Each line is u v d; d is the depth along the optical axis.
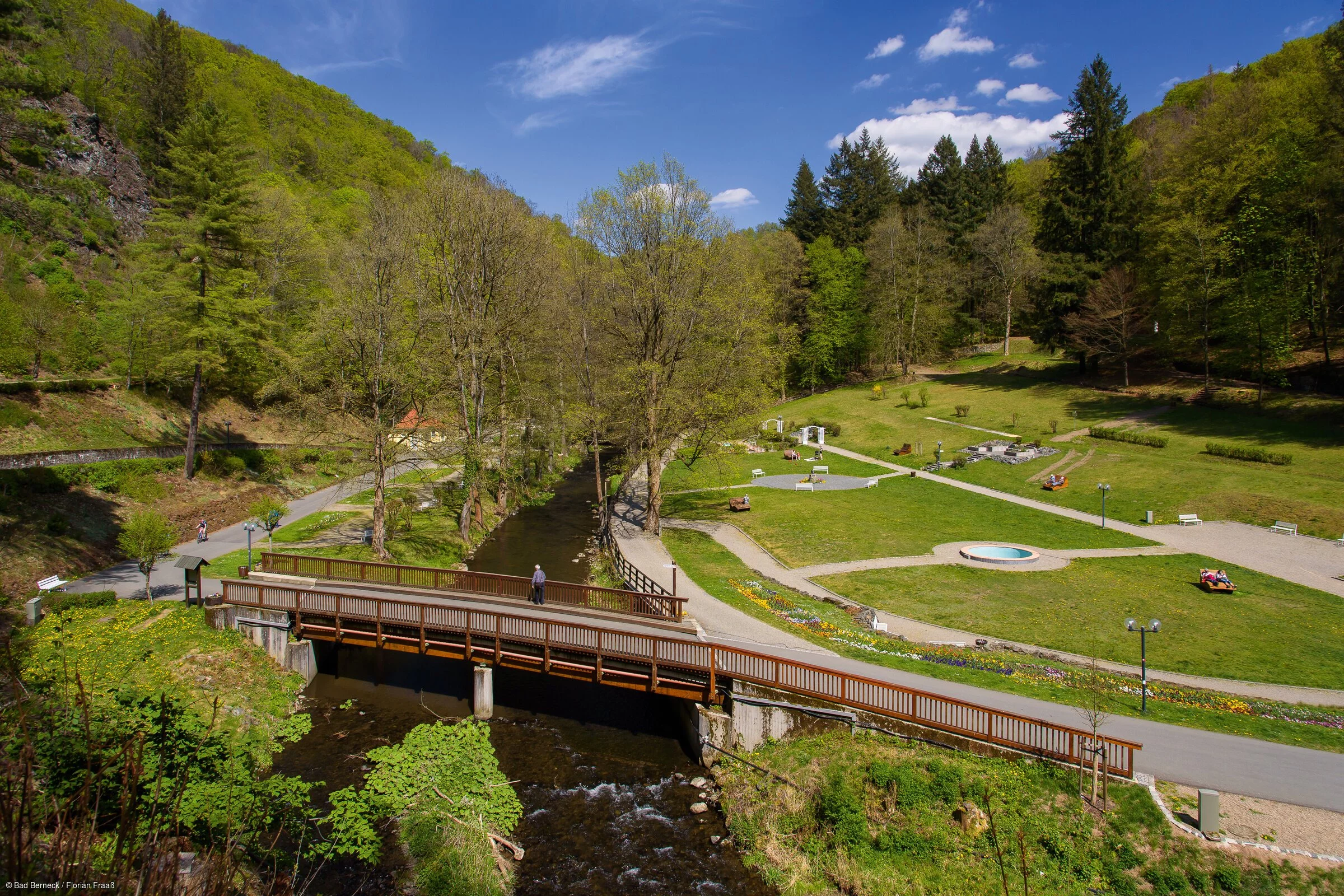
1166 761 15.45
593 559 35.75
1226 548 31.06
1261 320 45.06
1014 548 32.94
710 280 37.53
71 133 65.69
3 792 5.70
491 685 20.98
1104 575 29.06
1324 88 44.56
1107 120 57.47
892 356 82.56
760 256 82.69
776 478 51.53
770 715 17.89
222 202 41.91
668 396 36.94
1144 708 17.77
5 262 48.53
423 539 36.88
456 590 26.31
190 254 40.09
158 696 14.87
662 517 41.84
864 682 17.31
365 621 22.36
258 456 47.06
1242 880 12.53
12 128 58.06
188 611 23.86
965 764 15.66
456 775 17.41
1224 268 49.41
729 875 14.63
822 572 30.84
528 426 51.75
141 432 42.25
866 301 83.00
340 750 18.80
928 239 79.62
